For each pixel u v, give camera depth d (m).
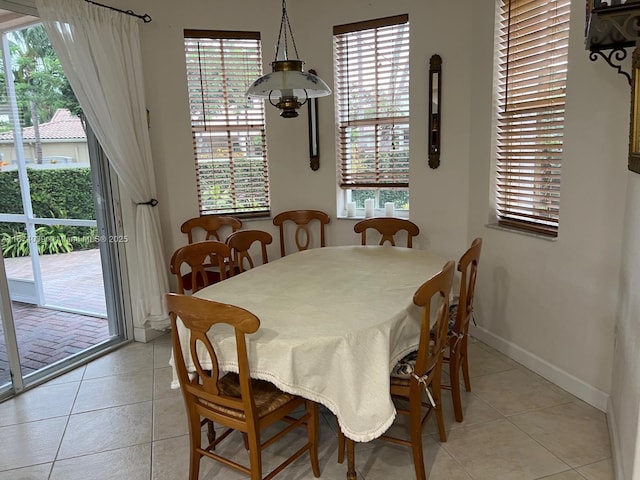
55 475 2.04
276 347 1.67
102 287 3.44
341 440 2.05
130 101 3.21
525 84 2.80
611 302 2.30
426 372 1.87
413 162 3.50
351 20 3.52
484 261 3.23
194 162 3.71
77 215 3.19
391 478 1.97
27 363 2.99
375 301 2.04
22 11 2.71
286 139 3.89
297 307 2.00
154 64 3.46
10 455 2.19
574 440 2.18
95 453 2.19
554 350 2.69
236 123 3.81
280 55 3.75
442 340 1.95
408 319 1.95
